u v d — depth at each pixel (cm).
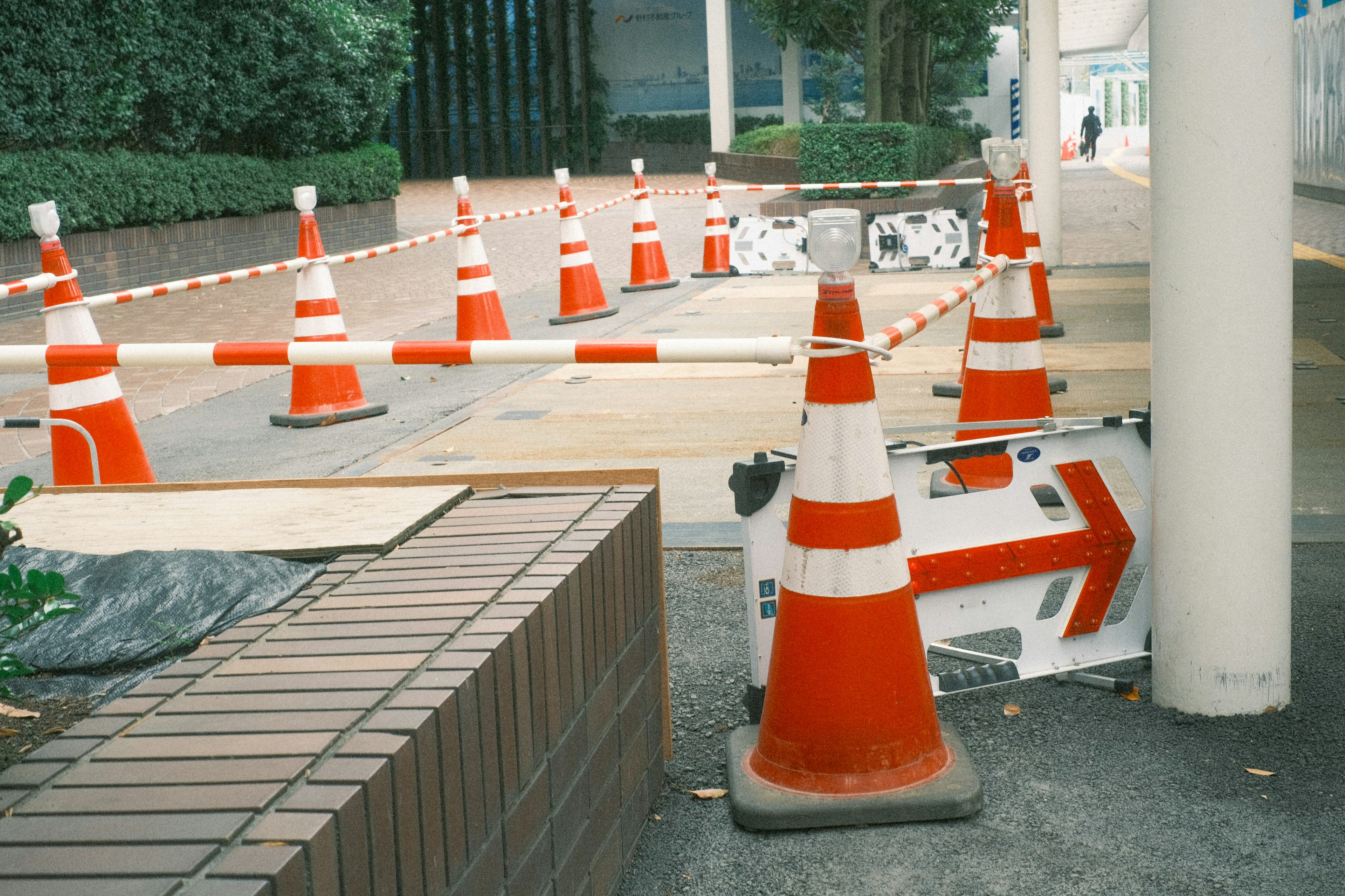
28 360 372
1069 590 358
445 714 177
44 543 287
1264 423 306
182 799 153
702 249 1869
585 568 242
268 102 1903
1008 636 396
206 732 172
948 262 1431
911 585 282
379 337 1100
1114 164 4394
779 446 625
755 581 320
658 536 304
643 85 4250
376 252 812
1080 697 343
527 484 317
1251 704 321
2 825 149
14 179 1395
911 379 781
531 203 2944
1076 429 348
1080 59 5550
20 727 216
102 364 364
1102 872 256
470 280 971
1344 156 2159
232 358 350
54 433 566
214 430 741
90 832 146
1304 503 490
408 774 166
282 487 331
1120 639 358
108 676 232
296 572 254
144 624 240
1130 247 1623
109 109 1571
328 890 146
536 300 1327
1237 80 292
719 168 3531
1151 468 329
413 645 201
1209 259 299
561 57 4181
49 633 239
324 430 729
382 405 767
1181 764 300
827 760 277
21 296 1401
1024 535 345
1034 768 303
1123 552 351
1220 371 304
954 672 337
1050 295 1164
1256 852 261
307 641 208
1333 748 303
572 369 890
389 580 241
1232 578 314
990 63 4322
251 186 1856
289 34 1936
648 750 286
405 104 4269
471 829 185
